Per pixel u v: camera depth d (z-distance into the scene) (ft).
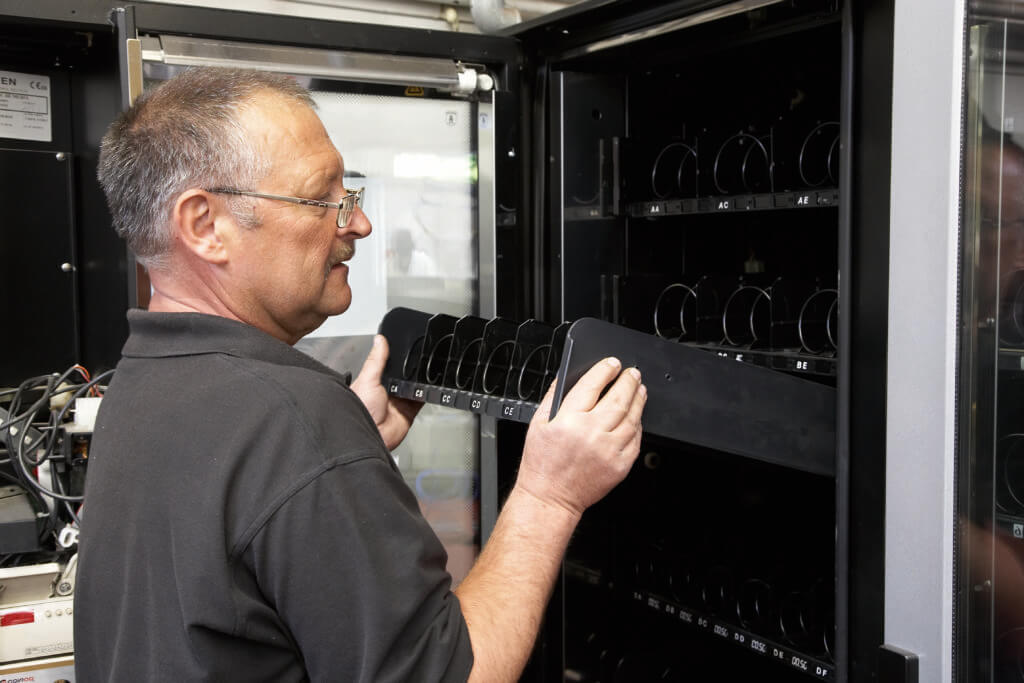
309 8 7.62
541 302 6.66
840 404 4.59
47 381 6.13
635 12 5.52
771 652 5.55
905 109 4.20
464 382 5.15
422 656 2.91
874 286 4.46
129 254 5.26
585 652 6.98
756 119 6.75
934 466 4.18
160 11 5.21
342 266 3.77
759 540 6.56
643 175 6.66
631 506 7.11
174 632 2.83
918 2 4.11
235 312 3.38
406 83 5.97
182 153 3.16
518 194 6.59
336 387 3.18
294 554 2.80
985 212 4.17
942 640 4.20
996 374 4.27
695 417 4.34
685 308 6.70
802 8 4.82
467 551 6.89
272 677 2.96
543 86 6.45
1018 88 4.19
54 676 5.00
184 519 2.83
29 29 5.46
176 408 3.02
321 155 3.41
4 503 5.24
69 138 6.98
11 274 6.77
